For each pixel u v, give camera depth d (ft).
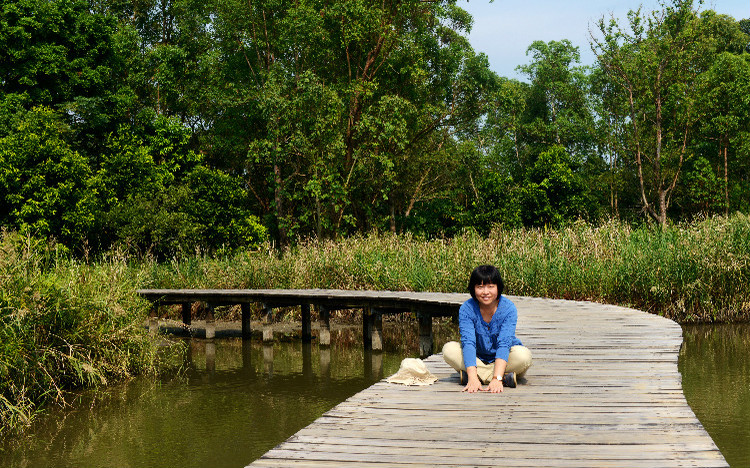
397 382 18.15
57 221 71.15
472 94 101.19
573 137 146.20
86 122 91.25
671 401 15.55
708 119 129.08
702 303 45.52
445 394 16.80
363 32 91.20
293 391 31.22
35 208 68.74
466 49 103.40
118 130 91.20
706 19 115.85
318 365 37.96
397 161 100.17
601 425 13.61
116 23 96.02
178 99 103.19
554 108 149.69
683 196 126.21
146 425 25.25
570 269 47.67
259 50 101.91
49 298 28.91
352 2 89.25
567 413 14.64
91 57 91.04
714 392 28.02
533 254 49.32
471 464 11.34
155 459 21.18
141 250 76.28
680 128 123.54
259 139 104.99
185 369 36.91
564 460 11.44
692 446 12.10
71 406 28.09
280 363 38.81
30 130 72.28
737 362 34.12
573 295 46.96
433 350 41.29
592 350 22.75
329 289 54.08
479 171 118.21
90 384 31.32
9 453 21.97
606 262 47.14
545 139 148.46
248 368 37.24
